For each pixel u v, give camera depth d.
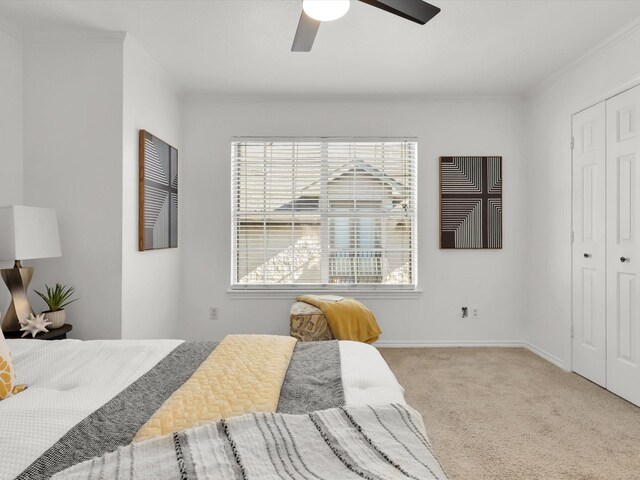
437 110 4.07
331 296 3.69
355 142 4.09
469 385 3.03
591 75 3.07
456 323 4.10
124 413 1.10
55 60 2.78
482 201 4.07
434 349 3.99
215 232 4.04
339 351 1.71
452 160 4.05
